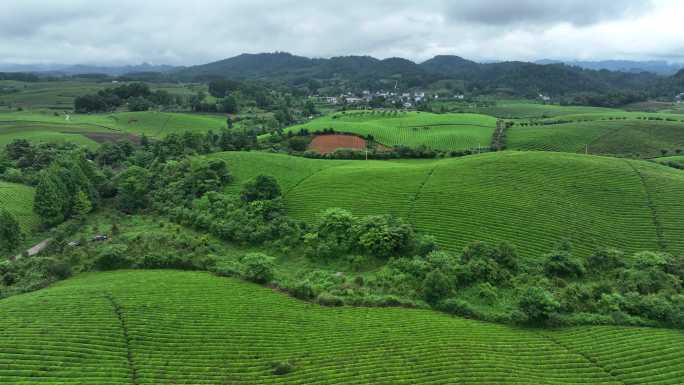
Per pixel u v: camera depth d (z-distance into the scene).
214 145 153.50
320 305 60.69
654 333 51.66
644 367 45.69
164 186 109.25
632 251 71.88
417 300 61.28
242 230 83.88
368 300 61.09
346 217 80.12
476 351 48.56
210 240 84.12
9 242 81.50
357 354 48.41
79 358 46.28
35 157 127.50
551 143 147.88
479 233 77.50
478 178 95.50
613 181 91.06
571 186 90.31
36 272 70.06
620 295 57.47
